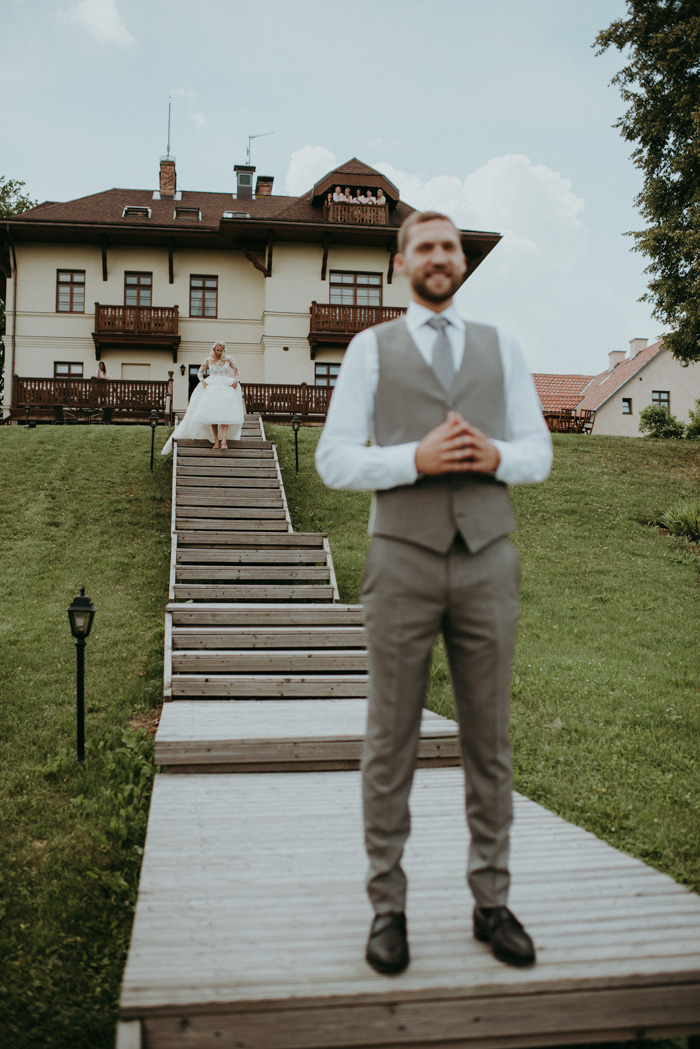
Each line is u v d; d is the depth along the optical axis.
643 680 6.09
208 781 4.08
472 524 2.01
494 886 2.18
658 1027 2.13
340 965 2.16
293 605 6.68
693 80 17.03
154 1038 1.96
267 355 25.41
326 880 2.82
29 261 25.27
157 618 7.32
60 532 9.55
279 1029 1.99
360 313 24.91
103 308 24.73
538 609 7.96
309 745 4.29
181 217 27.59
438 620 2.05
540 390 44.03
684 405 40.06
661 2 16.95
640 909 2.54
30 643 6.58
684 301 17.05
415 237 2.13
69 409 22.20
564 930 2.38
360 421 2.12
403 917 2.18
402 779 2.11
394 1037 2.02
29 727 5.09
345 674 5.95
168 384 23.11
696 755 4.78
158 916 2.51
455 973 2.10
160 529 9.92
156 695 5.71
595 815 4.01
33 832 3.86
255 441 12.24
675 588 8.80
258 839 3.25
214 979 2.08
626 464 14.71
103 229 24.30
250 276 26.28
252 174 30.31
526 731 5.09
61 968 2.91
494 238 24.27
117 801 4.12
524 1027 2.07
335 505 11.27
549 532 10.60
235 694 5.27
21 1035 2.56
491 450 1.97
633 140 18.00
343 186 25.77
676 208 17.48
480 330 2.20
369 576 2.09
